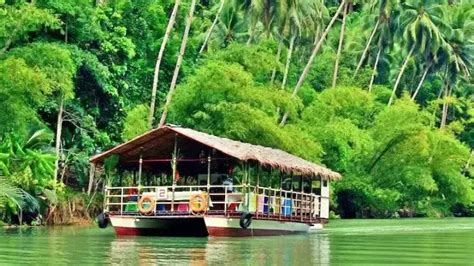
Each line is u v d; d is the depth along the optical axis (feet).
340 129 138.31
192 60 139.44
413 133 150.92
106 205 73.61
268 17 137.80
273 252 48.93
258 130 111.34
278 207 75.41
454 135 187.21
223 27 157.79
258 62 125.80
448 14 185.57
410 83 198.39
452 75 185.26
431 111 194.70
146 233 72.08
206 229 71.10
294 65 165.27
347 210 156.46
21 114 90.99
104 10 119.75
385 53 187.93
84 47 113.50
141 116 112.68
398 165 154.81
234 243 59.26
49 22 96.73
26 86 88.58
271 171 77.15
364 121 156.97
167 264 38.81
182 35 143.84
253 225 70.54
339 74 170.19
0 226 86.99
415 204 163.32
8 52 96.53
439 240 66.59
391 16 175.01
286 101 122.01
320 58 172.14
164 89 133.90
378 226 103.50
